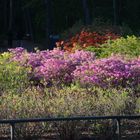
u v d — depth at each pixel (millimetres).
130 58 13656
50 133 8969
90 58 13258
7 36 47812
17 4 58781
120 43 16000
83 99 9625
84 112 9055
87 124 8930
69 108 9125
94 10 43906
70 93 10266
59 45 19312
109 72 11938
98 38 18016
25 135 8867
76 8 46375
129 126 9438
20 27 59062
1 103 9477
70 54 13562
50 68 12227
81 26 28938
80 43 17781
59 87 11680
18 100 9625
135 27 43188
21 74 11820
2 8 58875
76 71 12055
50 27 37031
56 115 8938
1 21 58281
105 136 8977
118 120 7562
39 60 13023
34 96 10047
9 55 13062
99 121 8922
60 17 47406
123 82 11875
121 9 43625
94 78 11672
